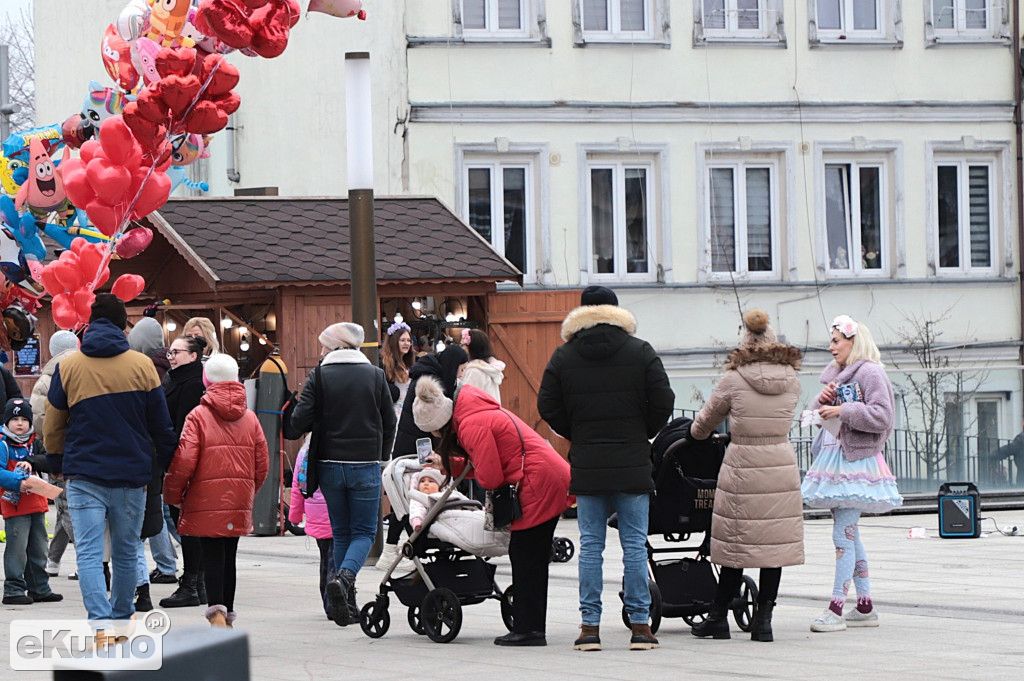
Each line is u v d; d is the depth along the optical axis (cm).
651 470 1223
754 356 1260
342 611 1316
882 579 1678
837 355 1377
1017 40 3378
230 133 3312
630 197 3247
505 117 3164
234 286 2444
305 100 3250
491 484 1234
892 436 2600
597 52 3206
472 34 3169
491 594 1326
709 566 1330
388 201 2784
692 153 3250
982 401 2631
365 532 1386
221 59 1488
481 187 3183
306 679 1089
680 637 1312
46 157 1842
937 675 1065
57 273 1598
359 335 1404
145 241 1731
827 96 3303
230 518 1312
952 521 2178
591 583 1230
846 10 3331
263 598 1612
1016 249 3378
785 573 1747
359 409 1378
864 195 3350
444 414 1249
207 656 395
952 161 3378
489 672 1114
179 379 1546
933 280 3331
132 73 1673
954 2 3366
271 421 2230
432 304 2775
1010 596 1516
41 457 1583
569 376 1220
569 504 1255
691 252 3253
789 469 1262
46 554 1608
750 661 1152
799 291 3288
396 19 3130
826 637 1282
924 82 3344
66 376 1207
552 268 3188
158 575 1781
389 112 3123
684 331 3238
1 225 1928
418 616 1308
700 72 3250
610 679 1070
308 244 2591
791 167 3284
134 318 2811
